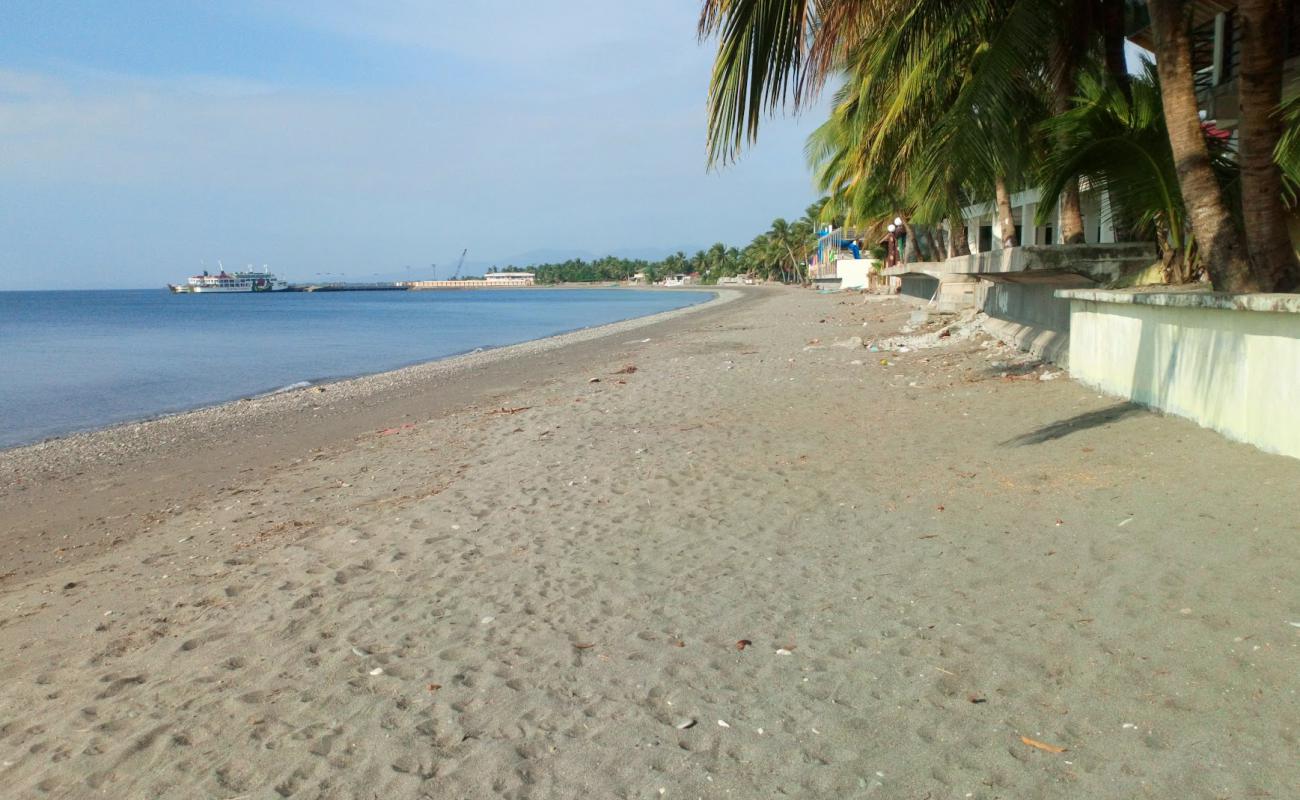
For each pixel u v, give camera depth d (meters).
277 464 10.58
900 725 3.12
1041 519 5.03
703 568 5.00
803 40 5.80
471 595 4.88
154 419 15.86
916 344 16.39
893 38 9.94
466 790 2.96
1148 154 8.62
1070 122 8.91
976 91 8.83
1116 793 2.59
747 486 6.77
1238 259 6.64
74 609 5.53
